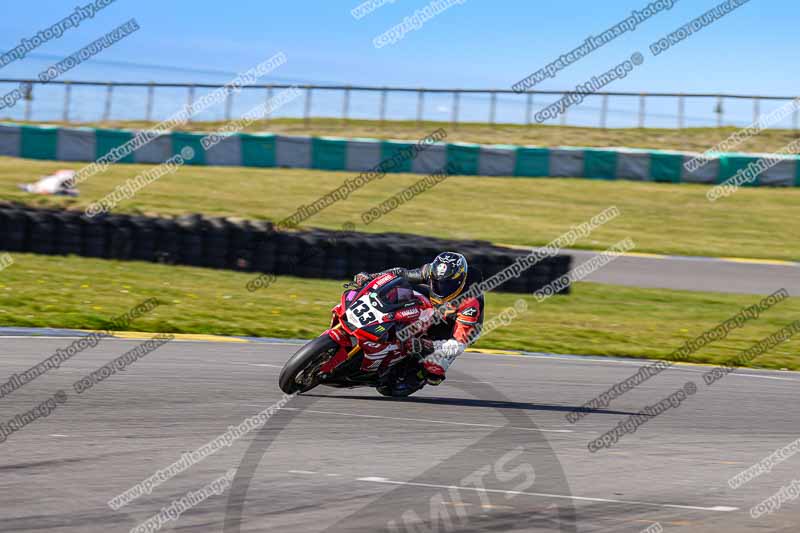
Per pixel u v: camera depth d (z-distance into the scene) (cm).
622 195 10394
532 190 10481
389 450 2059
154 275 5650
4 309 4091
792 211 9962
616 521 1611
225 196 9244
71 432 2070
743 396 3247
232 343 3784
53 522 1455
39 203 6950
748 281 7169
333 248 6059
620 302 6097
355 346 2517
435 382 2675
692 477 1989
